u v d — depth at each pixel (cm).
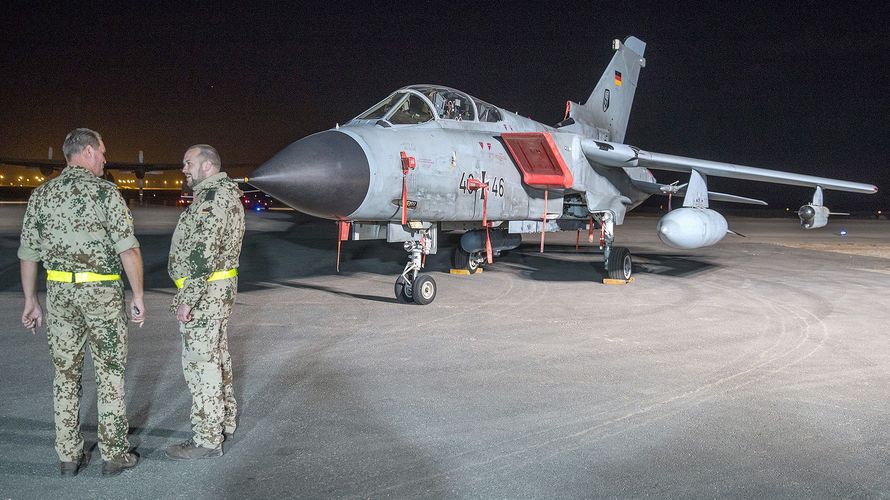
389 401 543
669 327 856
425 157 948
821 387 599
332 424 489
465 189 1013
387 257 1655
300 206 855
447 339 768
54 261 386
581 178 1184
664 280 1319
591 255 1811
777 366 670
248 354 687
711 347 748
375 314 912
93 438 457
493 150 1074
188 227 414
